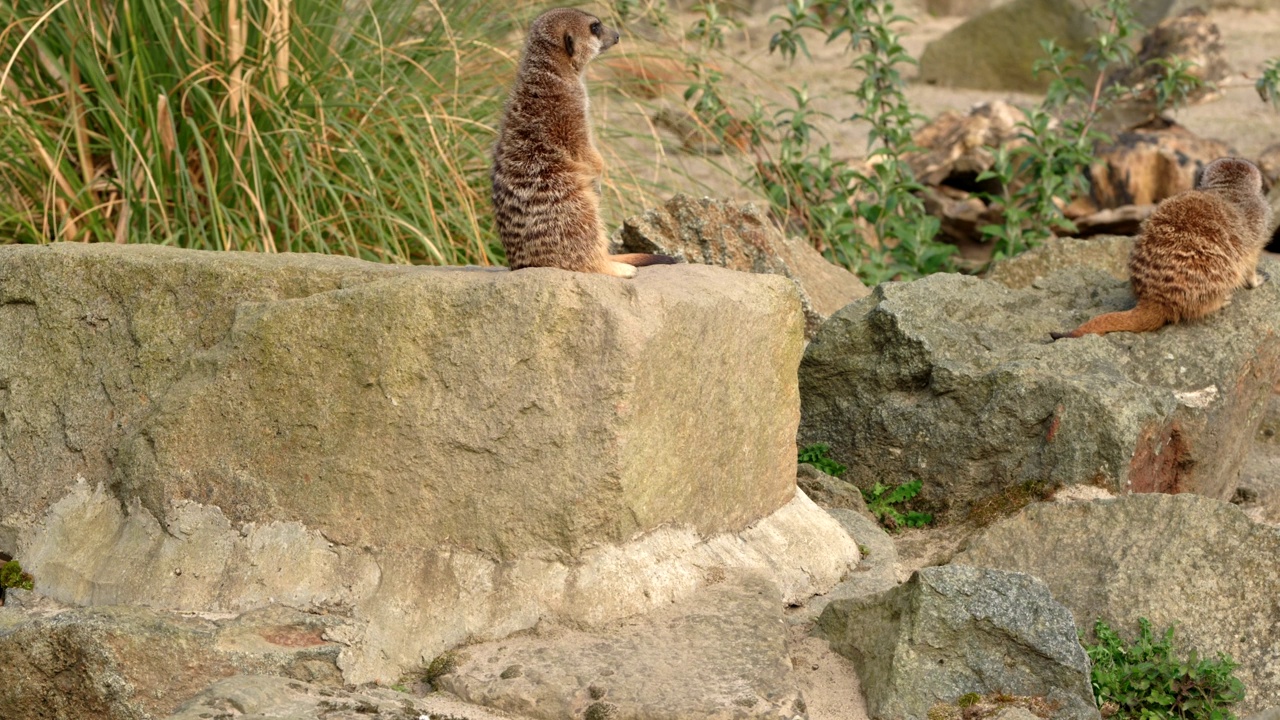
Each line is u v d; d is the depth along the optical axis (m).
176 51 12.05
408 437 6.86
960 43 25.05
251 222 11.38
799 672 6.79
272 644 6.41
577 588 6.75
